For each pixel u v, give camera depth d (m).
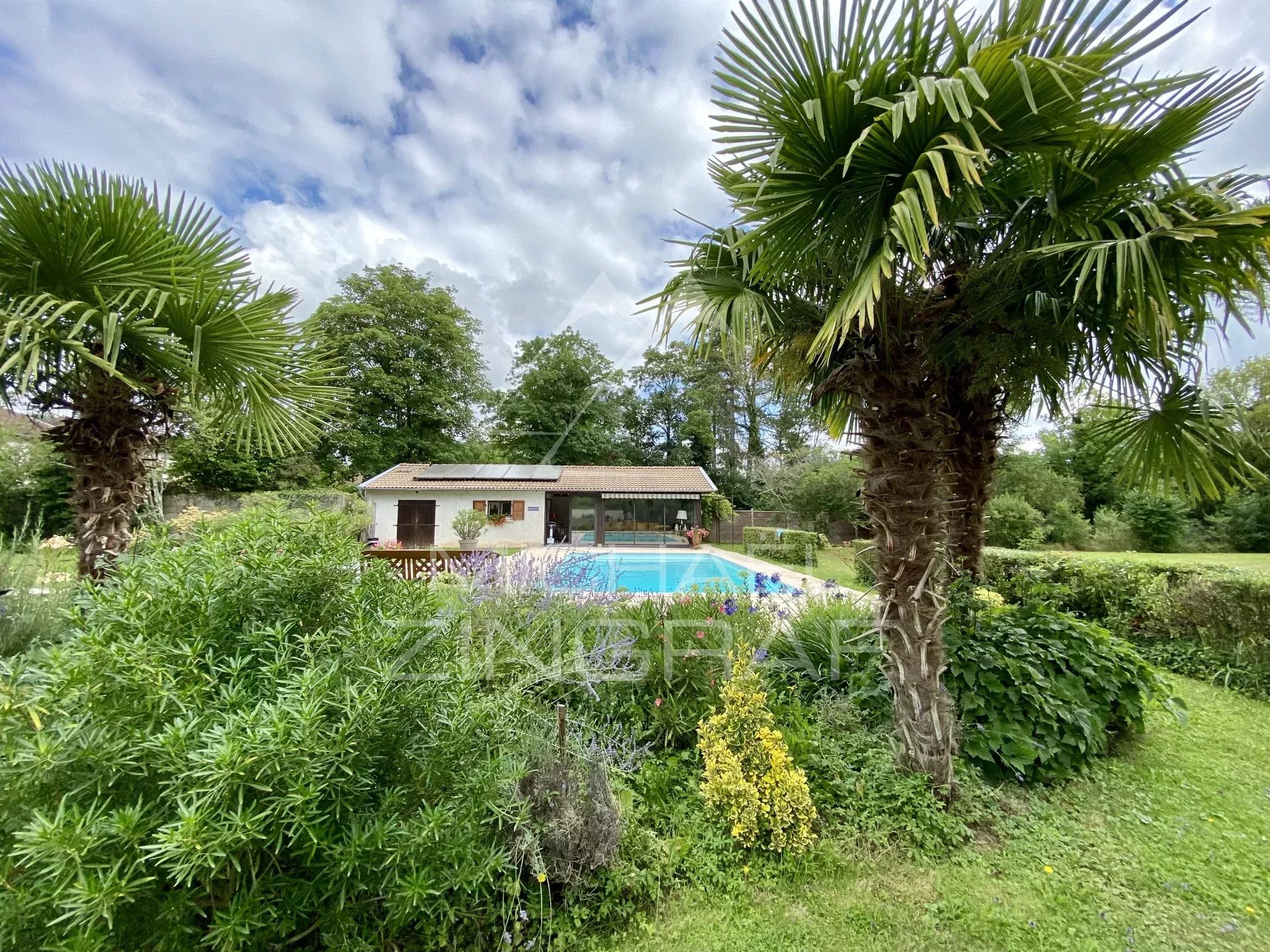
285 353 4.40
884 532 3.55
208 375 4.09
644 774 3.28
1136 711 4.07
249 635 2.04
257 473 20.69
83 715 1.69
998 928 2.49
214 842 1.52
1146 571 7.39
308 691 1.82
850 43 2.52
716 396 29.20
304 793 1.69
